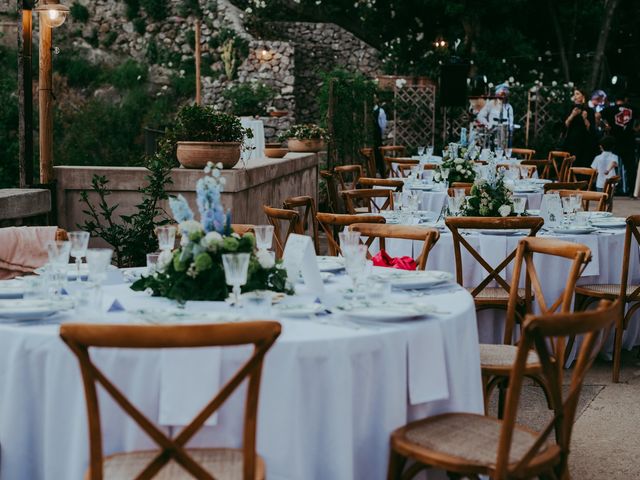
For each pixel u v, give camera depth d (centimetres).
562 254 396
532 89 1912
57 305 315
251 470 248
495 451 286
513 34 2486
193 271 331
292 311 311
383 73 2314
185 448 276
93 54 2530
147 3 2473
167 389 271
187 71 2445
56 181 739
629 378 554
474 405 332
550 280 552
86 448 277
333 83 1438
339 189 1352
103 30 2539
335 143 1459
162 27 2489
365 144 1592
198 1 2466
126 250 691
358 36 2548
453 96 1569
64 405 281
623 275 540
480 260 507
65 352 280
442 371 310
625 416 479
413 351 301
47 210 639
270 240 352
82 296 298
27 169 739
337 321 308
